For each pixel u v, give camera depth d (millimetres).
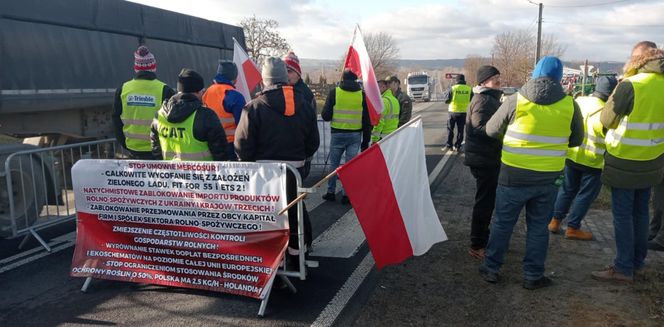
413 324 3656
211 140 4336
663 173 4270
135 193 4082
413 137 4211
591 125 5031
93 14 7277
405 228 4156
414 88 43438
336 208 6770
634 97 3988
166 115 4320
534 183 4008
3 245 5430
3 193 5430
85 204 4262
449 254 5004
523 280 4258
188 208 3957
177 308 3918
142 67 5367
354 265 4758
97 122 7863
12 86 5941
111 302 4043
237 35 11602
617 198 4258
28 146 5766
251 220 3803
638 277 4387
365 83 6203
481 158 4637
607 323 3631
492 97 4582
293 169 3682
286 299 4055
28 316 3820
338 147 6953
